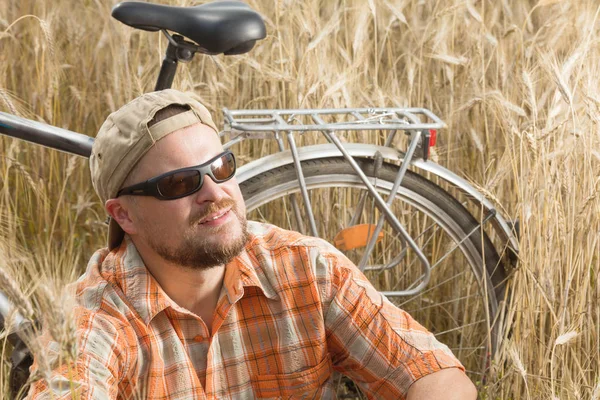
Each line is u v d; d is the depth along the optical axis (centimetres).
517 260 231
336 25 286
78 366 144
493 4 326
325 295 171
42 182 281
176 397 159
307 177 229
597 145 228
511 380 224
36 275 149
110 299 156
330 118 267
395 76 292
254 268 167
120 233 167
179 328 160
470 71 286
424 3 325
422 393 169
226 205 152
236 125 211
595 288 221
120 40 303
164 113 151
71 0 327
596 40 251
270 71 263
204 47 201
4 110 287
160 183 149
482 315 266
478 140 262
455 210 242
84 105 307
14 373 174
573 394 195
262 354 168
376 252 263
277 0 282
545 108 278
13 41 326
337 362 182
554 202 220
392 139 255
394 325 173
